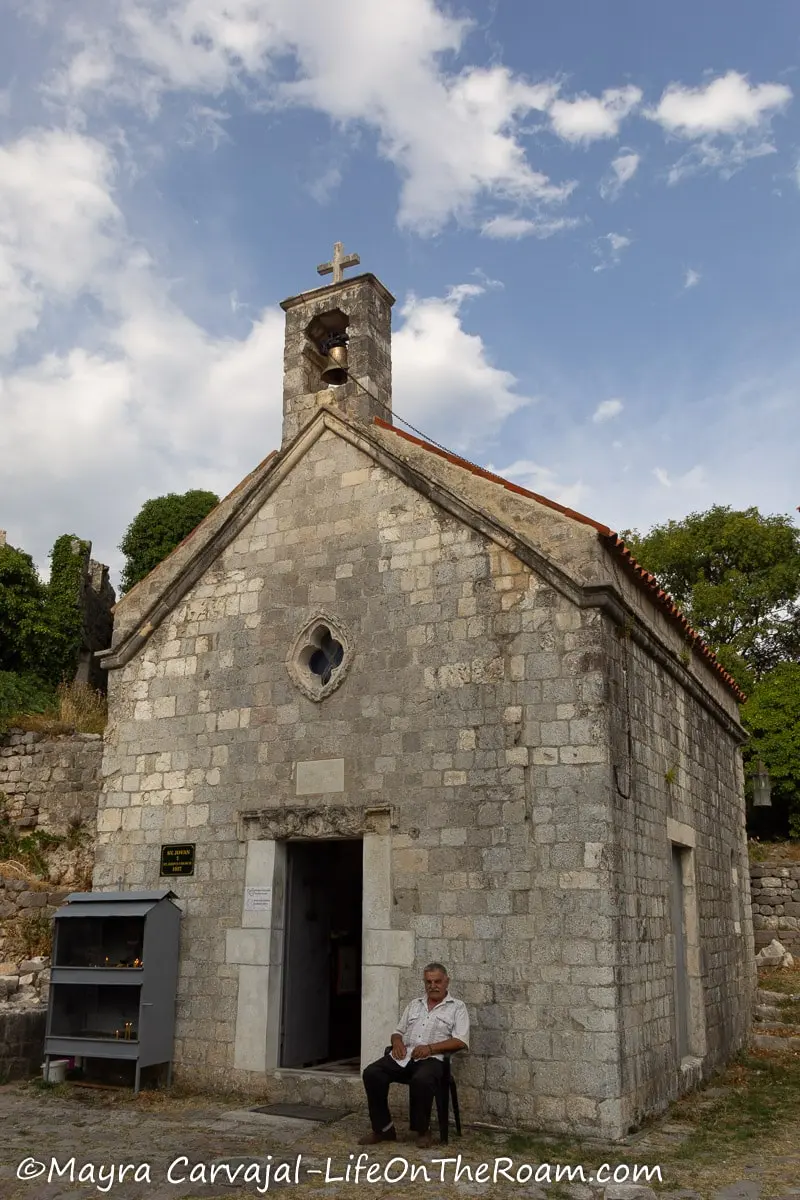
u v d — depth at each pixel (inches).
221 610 505.7
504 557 429.1
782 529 1269.7
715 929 556.7
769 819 1055.0
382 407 511.5
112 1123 385.1
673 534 1333.7
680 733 522.3
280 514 501.0
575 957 371.6
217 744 486.0
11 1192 298.5
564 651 404.5
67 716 836.6
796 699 1023.6
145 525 1326.3
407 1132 362.3
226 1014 446.6
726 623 1236.5
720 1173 314.3
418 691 434.3
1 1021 467.2
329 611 469.4
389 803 426.6
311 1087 418.3
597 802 382.6
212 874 468.8
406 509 462.0
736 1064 536.7
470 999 385.7
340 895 516.7
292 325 540.7
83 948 481.4
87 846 717.3
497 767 406.0
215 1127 377.4
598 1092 355.6
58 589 1025.5
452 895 401.7
